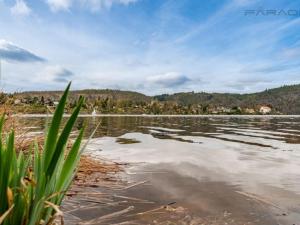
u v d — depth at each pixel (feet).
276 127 73.36
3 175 5.09
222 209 10.87
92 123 74.28
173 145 31.86
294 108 610.65
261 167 19.67
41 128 32.60
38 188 5.23
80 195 12.59
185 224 9.30
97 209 10.72
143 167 19.25
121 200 11.96
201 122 104.22
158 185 14.56
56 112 5.24
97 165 19.17
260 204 11.57
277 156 24.73
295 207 11.20
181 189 13.84
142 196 12.57
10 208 4.74
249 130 60.23
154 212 10.44
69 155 5.55
